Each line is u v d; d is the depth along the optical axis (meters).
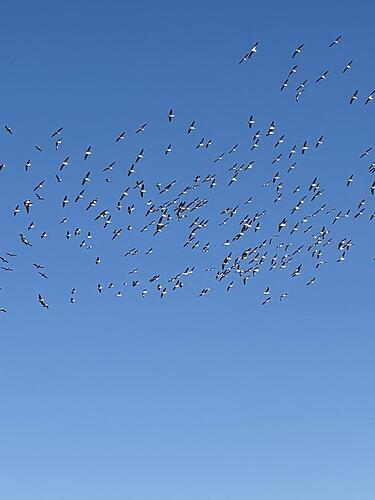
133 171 120.25
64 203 117.69
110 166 117.69
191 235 127.19
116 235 124.31
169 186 124.88
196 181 125.94
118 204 122.50
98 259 124.38
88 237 122.62
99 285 126.12
